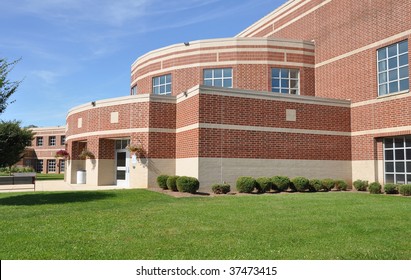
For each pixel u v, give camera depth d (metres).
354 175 20.38
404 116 17.72
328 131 20.06
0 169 39.22
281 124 18.86
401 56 18.06
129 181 20.27
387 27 18.73
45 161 57.84
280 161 18.64
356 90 20.50
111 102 21.08
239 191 17.02
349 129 20.69
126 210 11.27
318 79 23.45
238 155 17.73
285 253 6.49
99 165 21.62
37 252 6.53
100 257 6.25
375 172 19.25
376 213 10.60
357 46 20.53
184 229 8.40
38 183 25.00
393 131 18.23
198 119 17.12
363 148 19.92
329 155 19.97
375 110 19.31
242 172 17.75
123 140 21.80
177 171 19.47
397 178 18.33
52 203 13.11
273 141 18.58
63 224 9.02
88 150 22.25
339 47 21.83
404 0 17.83
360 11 20.42
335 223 9.12
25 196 14.99
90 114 22.38
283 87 23.42
